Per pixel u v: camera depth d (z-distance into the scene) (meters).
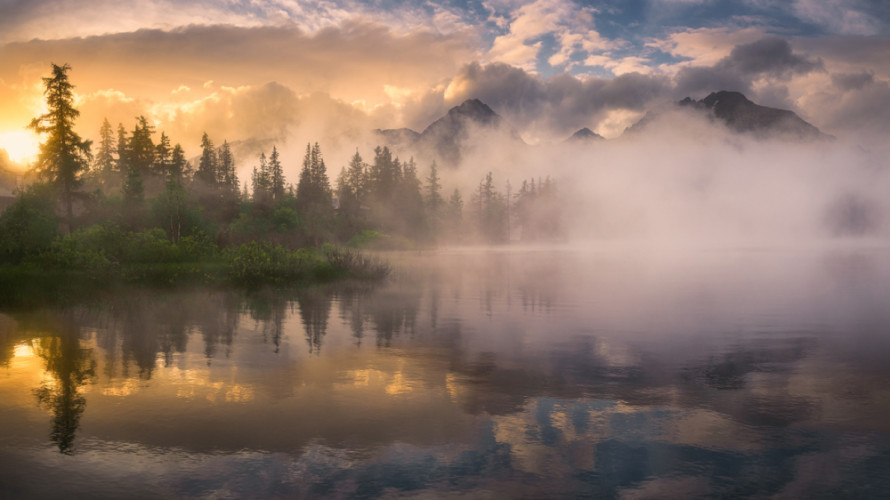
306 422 6.05
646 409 6.56
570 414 6.38
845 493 4.39
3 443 5.41
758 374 8.30
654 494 4.36
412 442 5.48
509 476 4.70
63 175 40.28
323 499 4.27
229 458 5.07
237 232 51.69
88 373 8.18
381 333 11.84
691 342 10.90
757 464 4.95
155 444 5.40
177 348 10.08
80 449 5.27
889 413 6.41
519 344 10.62
